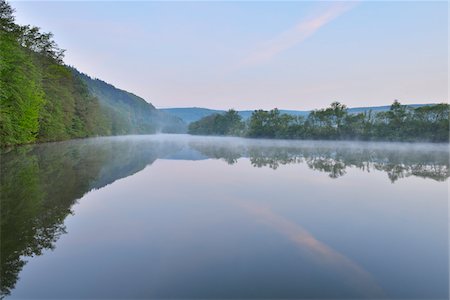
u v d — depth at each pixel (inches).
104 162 805.9
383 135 2325.3
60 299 168.9
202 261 215.5
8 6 1234.0
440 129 2027.6
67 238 258.2
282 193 454.3
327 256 225.1
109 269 203.0
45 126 1648.6
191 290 177.3
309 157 1085.1
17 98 1184.2
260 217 326.6
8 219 306.7
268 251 233.5
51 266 207.0
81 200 391.5
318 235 271.6
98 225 293.4
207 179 576.1
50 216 319.0
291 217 328.5
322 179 587.8
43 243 247.1
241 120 4776.1
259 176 621.0
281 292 175.5
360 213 346.6
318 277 193.3
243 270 201.8
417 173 678.5
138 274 195.9
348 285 183.6
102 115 3395.7
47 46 1916.8
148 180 555.2
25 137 1357.0
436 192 468.8
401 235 272.4
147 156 1050.7
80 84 2957.7
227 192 458.3
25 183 484.4
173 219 315.9
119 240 254.4
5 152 994.1
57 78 2085.4
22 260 216.2
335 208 369.1
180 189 477.1
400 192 466.6
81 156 945.5
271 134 3432.6
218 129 5118.1
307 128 2962.6
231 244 247.1
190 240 256.1
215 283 184.9
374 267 208.5
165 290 177.2
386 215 338.3
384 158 1056.8
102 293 174.4
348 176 628.7
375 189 490.3
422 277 194.2
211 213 340.8
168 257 221.5
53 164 723.4
